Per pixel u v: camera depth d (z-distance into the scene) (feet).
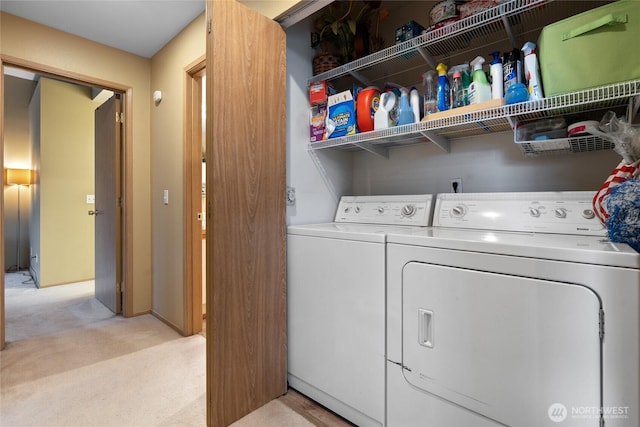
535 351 3.05
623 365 2.65
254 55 5.04
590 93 3.39
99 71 8.50
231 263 4.76
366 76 6.73
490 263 3.31
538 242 3.28
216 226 4.57
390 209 5.83
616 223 3.12
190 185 8.02
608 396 2.71
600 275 2.73
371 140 5.66
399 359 4.04
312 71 6.32
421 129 4.77
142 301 9.40
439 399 3.69
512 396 3.18
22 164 15.19
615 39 3.26
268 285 5.27
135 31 8.02
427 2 6.14
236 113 4.80
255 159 5.07
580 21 3.42
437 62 5.87
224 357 4.67
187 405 5.18
